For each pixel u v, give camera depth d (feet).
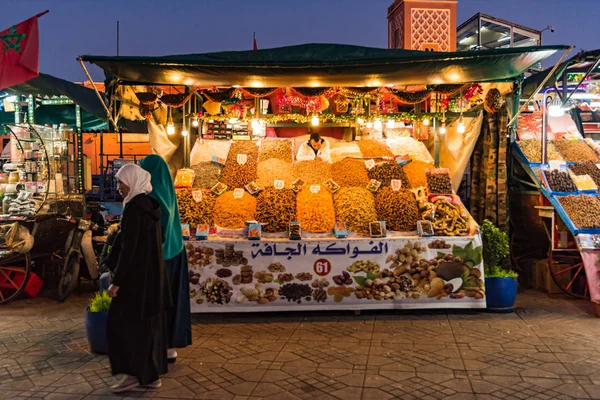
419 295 18.86
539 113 28.27
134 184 12.06
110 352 11.78
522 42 38.45
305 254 18.76
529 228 24.84
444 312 19.43
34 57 20.17
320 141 24.59
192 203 20.30
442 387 12.14
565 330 16.94
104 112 25.36
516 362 13.82
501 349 14.96
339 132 28.86
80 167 26.84
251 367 13.62
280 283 18.78
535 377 12.73
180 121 25.59
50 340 16.42
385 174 22.02
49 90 24.21
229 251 18.76
